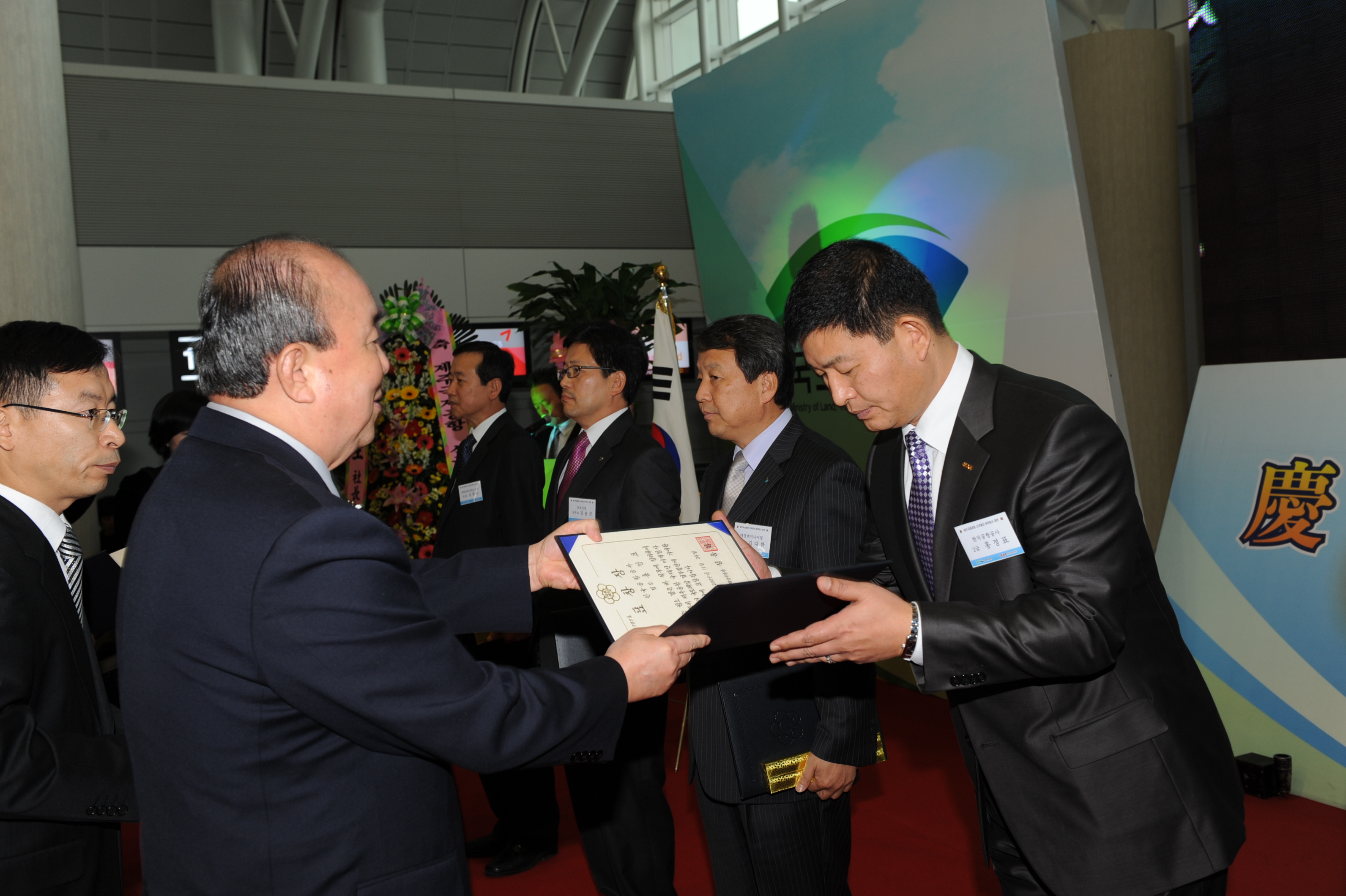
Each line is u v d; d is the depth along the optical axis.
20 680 1.25
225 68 9.33
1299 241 3.46
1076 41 4.59
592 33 10.11
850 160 4.50
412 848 1.02
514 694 1.02
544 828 2.80
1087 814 1.25
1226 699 3.25
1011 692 1.31
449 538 3.29
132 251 6.31
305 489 1.00
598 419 2.59
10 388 1.41
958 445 1.33
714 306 5.62
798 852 1.74
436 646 0.98
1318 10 3.32
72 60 9.64
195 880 0.96
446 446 3.65
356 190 6.93
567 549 1.39
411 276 7.09
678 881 2.65
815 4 8.21
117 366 6.29
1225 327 3.75
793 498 1.82
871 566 1.31
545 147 7.51
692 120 5.42
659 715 2.25
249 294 1.03
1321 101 3.34
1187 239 5.31
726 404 1.94
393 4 10.18
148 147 6.35
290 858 0.95
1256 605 3.20
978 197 3.91
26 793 1.21
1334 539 3.04
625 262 7.22
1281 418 3.27
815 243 4.80
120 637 1.01
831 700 1.67
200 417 1.09
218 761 0.94
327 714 0.94
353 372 1.07
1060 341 3.69
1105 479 1.24
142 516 1.02
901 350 1.31
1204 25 3.72
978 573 1.31
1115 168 4.53
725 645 1.27
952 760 3.47
